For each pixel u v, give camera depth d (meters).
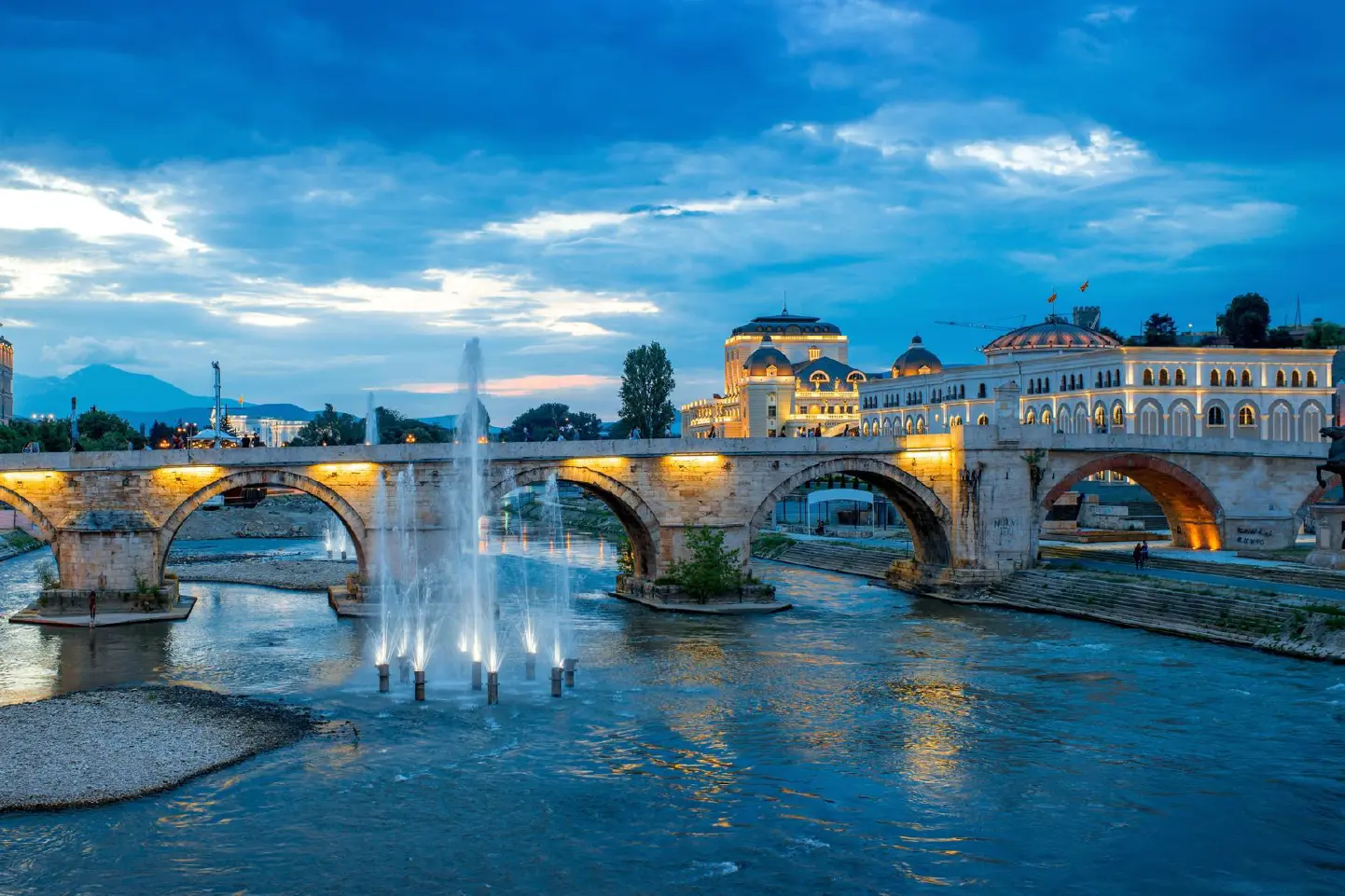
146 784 50.44
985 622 89.31
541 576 123.38
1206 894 41.19
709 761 54.72
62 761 53.03
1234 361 157.88
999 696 65.69
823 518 167.38
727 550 99.12
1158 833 46.16
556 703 64.56
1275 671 69.69
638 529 103.44
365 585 94.88
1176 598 85.00
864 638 82.81
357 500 94.19
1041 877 42.41
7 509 163.75
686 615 93.62
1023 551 102.56
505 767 53.66
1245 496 109.94
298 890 41.16
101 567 91.25
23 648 79.31
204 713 61.06
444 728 59.56
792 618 91.75
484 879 42.12
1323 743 56.22
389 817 47.62
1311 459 111.06
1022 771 53.09
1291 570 90.50
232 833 45.94
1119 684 67.50
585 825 46.94
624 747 56.78
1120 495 151.88
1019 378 179.62
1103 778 52.09
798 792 50.72
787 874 42.69
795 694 66.56
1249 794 49.94
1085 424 163.25
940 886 41.75
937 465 104.25
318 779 51.72
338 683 69.06
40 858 43.41
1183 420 156.50
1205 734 57.94
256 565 130.00
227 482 93.31
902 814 48.19
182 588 113.06
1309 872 42.75
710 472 99.12
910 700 64.94
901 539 138.75
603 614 94.38
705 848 44.88
